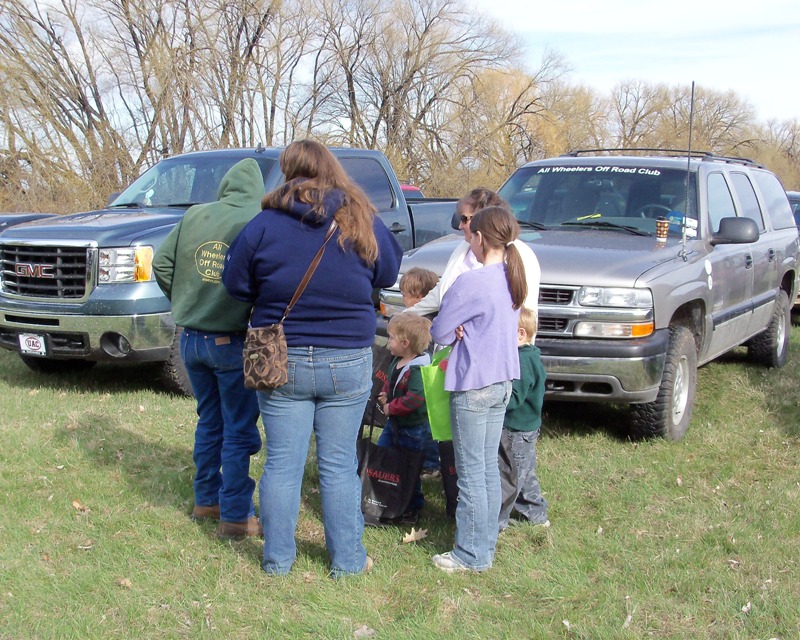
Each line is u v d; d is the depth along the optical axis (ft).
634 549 13.98
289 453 12.14
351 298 11.73
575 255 18.83
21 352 22.49
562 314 17.98
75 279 21.70
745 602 12.16
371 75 108.37
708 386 25.57
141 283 21.57
